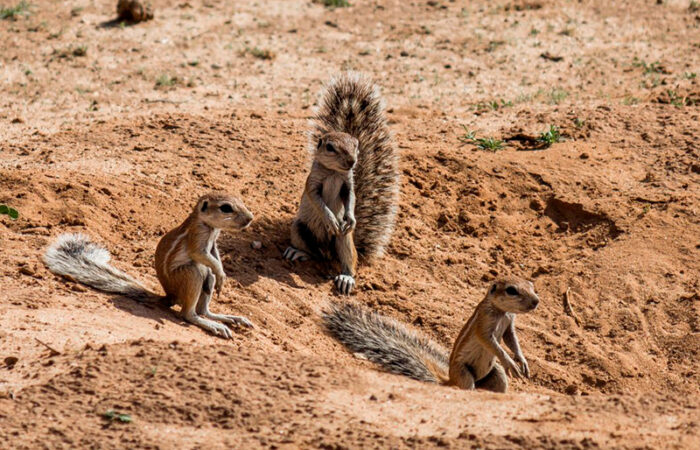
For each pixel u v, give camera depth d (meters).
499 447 7.41
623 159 17.69
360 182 14.55
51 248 11.74
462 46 26.73
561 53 26.05
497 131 19.47
